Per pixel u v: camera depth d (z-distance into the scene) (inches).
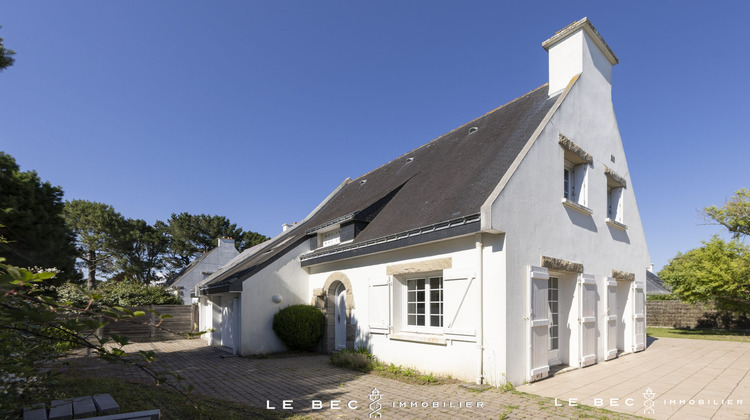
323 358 443.8
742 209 751.1
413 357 357.7
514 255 302.8
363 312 421.4
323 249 497.0
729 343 550.6
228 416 222.5
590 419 217.2
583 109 423.5
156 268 1669.5
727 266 633.6
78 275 464.8
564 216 370.9
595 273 412.8
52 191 406.3
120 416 152.0
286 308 491.8
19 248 342.0
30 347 159.3
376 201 475.5
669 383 302.2
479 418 221.0
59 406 161.9
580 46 432.8
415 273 373.1
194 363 426.6
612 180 477.1
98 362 412.2
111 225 1375.5
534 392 275.3
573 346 369.7
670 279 721.6
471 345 309.0
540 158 346.3
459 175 410.9
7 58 253.1
